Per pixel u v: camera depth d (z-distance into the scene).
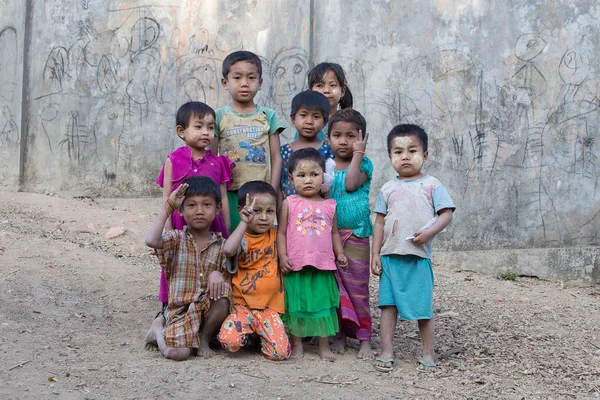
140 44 8.95
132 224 7.86
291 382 3.64
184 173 4.20
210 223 4.06
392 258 4.11
